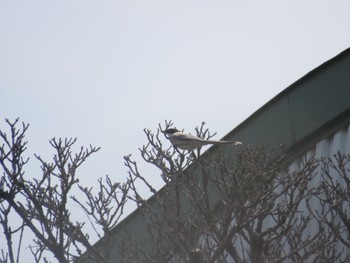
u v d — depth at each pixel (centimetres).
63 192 1636
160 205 1536
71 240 1577
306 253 1509
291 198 1520
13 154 1658
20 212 1598
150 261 1505
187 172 1555
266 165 1546
